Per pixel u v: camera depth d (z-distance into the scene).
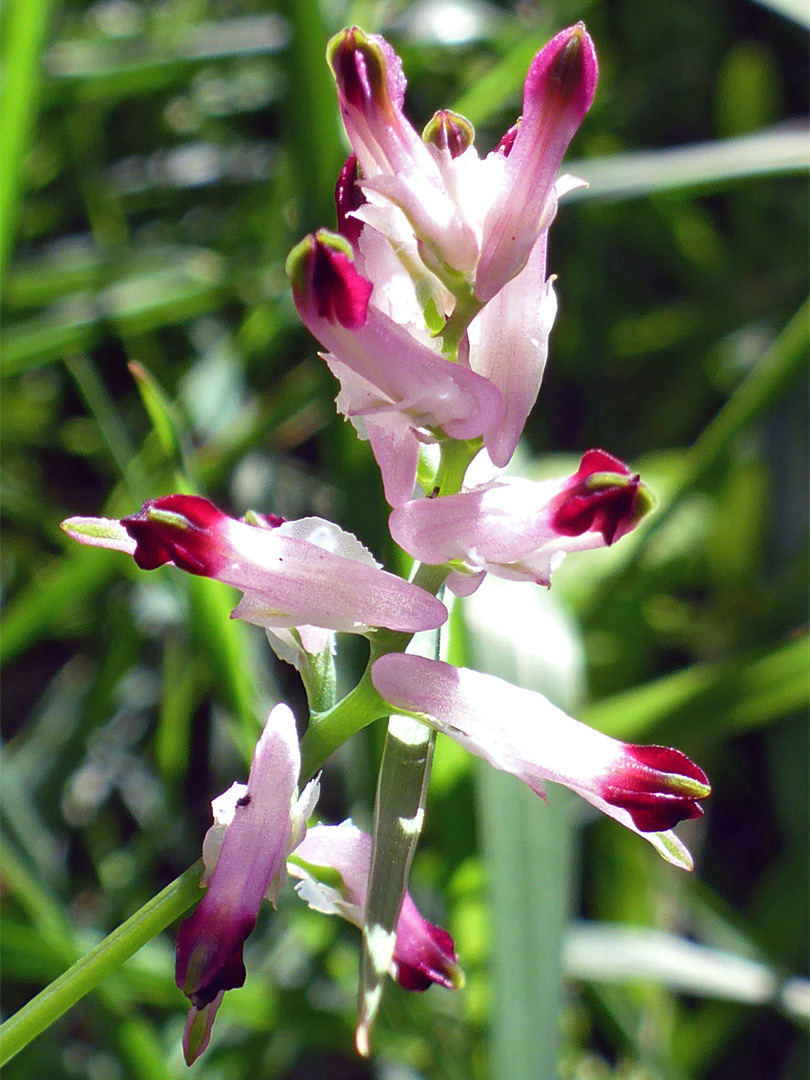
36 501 0.17
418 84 0.22
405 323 0.07
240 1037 0.13
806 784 0.17
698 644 0.19
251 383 0.18
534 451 0.22
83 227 0.21
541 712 0.07
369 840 0.07
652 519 0.15
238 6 0.21
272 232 0.17
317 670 0.07
